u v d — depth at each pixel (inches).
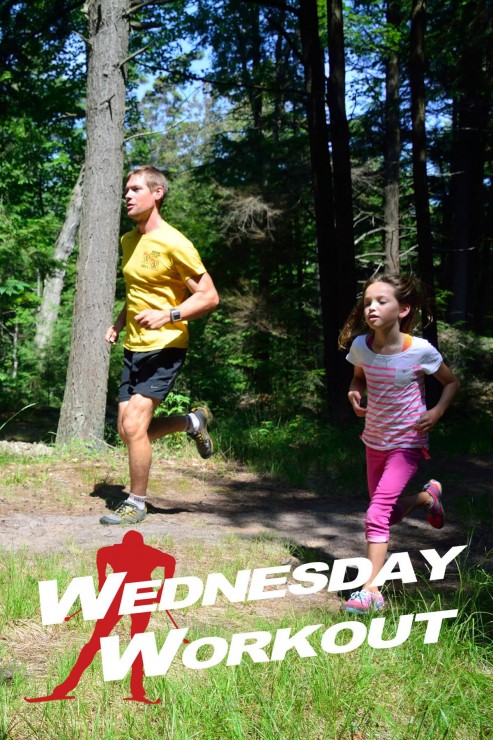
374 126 780.6
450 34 700.0
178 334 200.5
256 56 820.0
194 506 241.8
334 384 492.7
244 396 642.2
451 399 144.7
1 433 400.8
